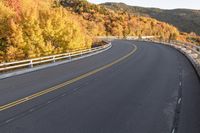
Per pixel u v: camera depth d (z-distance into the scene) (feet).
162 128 33.45
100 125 34.12
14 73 77.56
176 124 34.96
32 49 191.72
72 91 53.78
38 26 195.11
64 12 231.09
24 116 37.35
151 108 42.06
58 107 42.01
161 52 151.74
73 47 221.25
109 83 62.44
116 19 592.19
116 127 33.50
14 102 44.73
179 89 55.98
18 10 215.51
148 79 67.62
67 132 31.48
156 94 51.37
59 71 84.79
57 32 214.07
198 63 80.84
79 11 601.21
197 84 61.72
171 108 42.16
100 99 47.32
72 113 38.96
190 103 45.16
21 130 31.89
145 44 237.25
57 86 59.00
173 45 191.93
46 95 50.14
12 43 188.34
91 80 66.59
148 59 115.75
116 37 406.00
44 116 37.42
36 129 32.30
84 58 127.44
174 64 98.43
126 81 64.90
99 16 580.71
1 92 53.11
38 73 81.15
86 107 42.14
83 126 33.60
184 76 72.59
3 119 35.96
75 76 73.31
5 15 194.49
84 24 471.62
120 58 121.49
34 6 214.28
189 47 130.41
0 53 187.01
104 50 174.29
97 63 104.99
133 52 153.89
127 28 590.14
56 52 207.62
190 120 36.60
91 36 298.15
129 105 43.57
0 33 188.03
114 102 45.32
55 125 33.83
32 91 53.88
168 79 67.77
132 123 35.12
